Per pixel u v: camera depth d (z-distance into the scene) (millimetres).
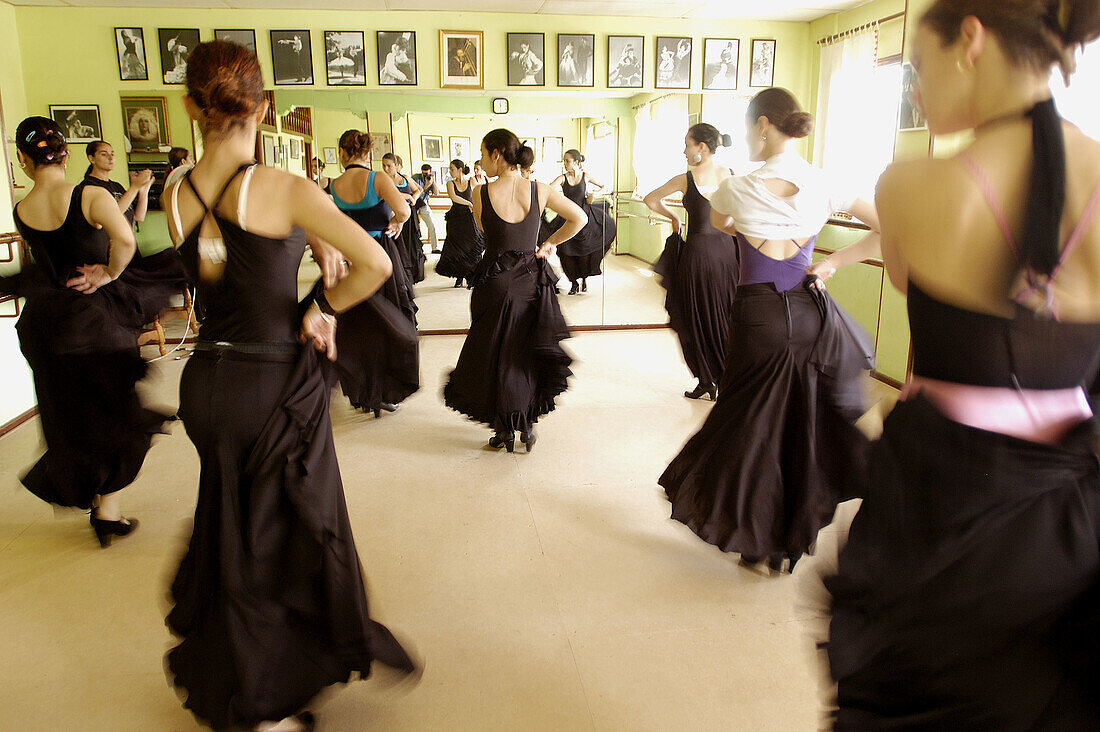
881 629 1015
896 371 4438
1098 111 2971
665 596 2266
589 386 4492
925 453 957
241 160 1441
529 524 2734
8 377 3807
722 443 2309
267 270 1446
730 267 3914
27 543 2621
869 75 5102
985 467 911
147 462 3367
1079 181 854
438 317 6180
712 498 2307
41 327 2332
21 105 5312
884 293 4520
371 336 3580
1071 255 869
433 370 4898
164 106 5445
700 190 3816
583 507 2875
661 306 6145
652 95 5801
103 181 3158
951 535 937
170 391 4414
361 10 5406
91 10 5293
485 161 3184
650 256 6051
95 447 2434
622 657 1975
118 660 1978
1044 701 923
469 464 3311
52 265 2352
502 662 1952
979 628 940
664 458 3363
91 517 2590
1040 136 850
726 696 1824
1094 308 891
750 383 2266
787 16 5707
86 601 2250
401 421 3916
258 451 1479
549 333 3266
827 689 1202
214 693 1532
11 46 5207
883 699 1034
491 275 3248
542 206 3234
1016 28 855
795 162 2195
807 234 2215
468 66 5574
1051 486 912
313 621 1573
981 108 915
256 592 1501
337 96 5488
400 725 1726
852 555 1062
